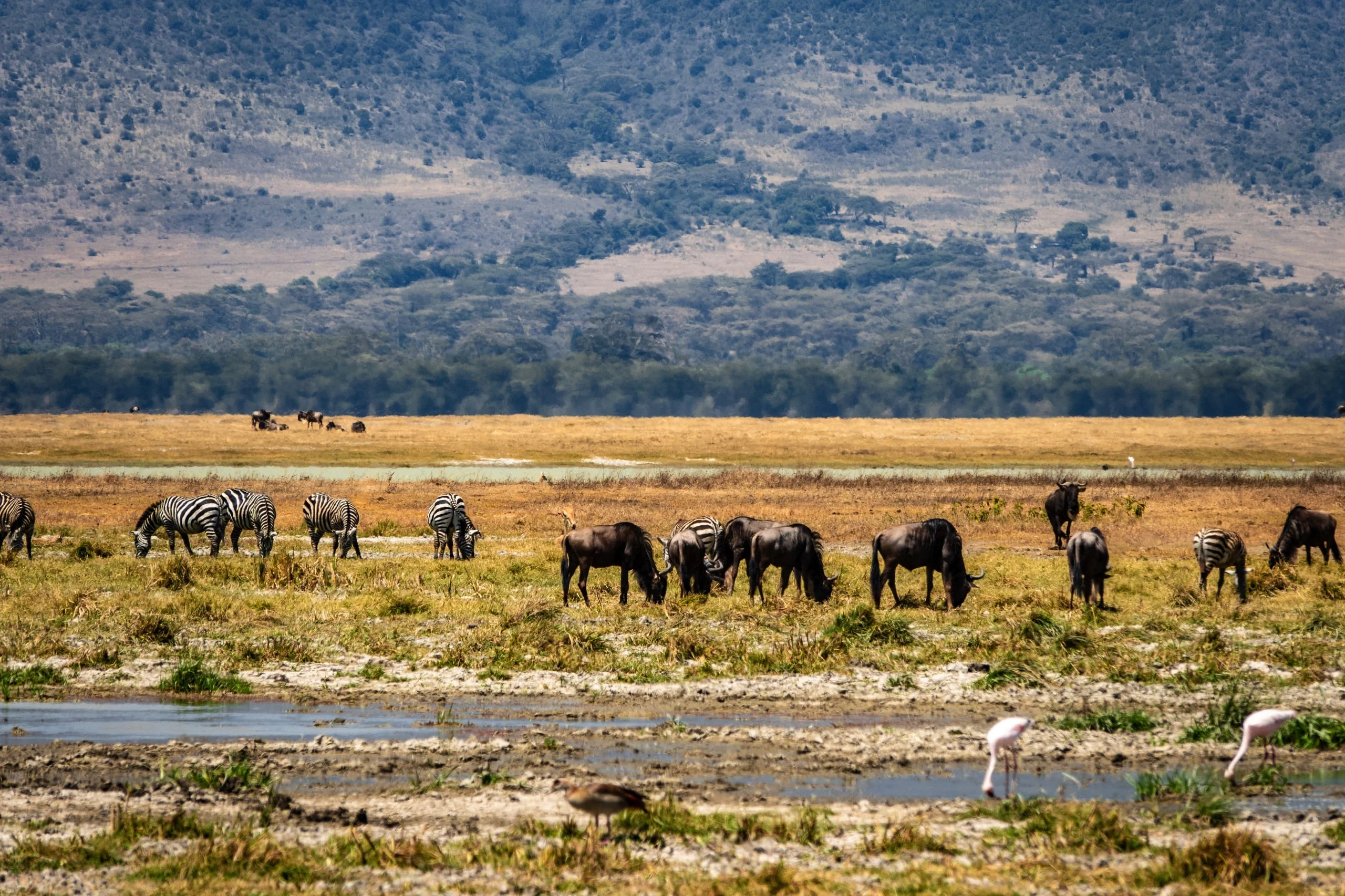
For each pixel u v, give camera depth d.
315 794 18.89
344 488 76.88
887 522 60.72
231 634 30.88
